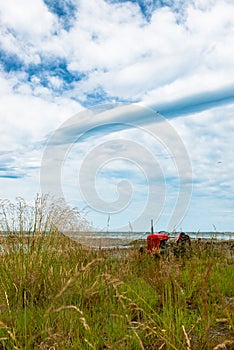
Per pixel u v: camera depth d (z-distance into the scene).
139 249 6.91
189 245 7.03
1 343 3.17
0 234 5.65
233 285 5.29
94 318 3.69
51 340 3.02
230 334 3.50
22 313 3.73
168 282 4.68
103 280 4.52
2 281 4.58
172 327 3.36
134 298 4.41
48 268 4.90
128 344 3.23
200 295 4.59
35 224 5.86
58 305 3.36
